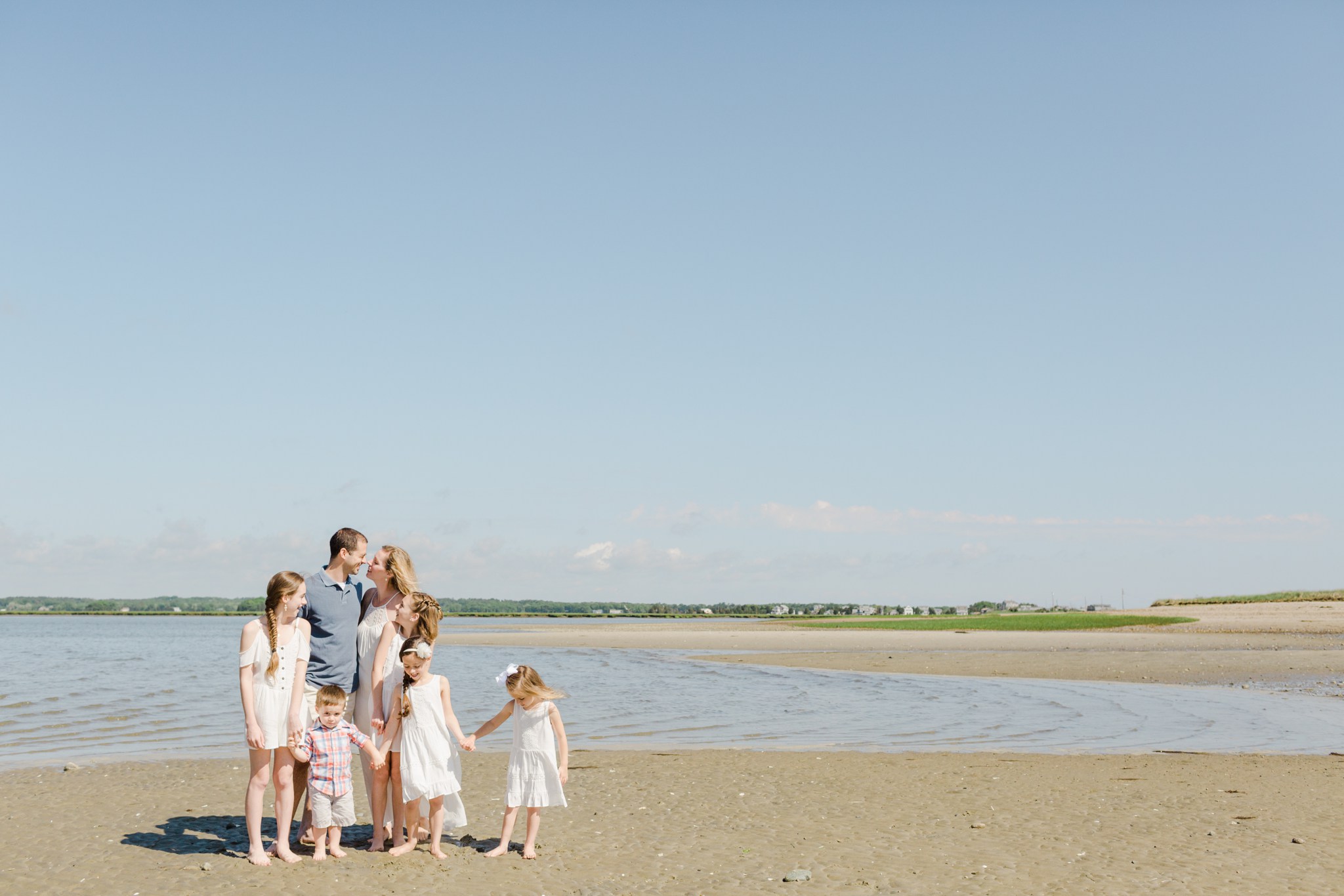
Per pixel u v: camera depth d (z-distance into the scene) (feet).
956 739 56.03
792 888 23.81
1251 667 112.27
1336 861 26.43
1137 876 24.81
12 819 32.89
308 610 27.50
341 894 23.35
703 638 205.98
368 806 36.01
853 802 35.81
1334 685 91.86
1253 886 23.88
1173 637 185.98
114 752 50.80
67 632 328.90
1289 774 42.47
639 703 77.82
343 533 27.99
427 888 23.82
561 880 24.64
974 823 31.99
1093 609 490.90
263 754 26.14
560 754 27.55
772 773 42.70
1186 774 42.47
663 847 28.40
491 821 32.81
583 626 358.43
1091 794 37.52
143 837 29.96
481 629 316.81
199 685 91.76
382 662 27.43
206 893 23.48
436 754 26.63
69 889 23.88
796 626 289.33
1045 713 69.72
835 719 66.28
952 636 203.21
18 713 68.18
